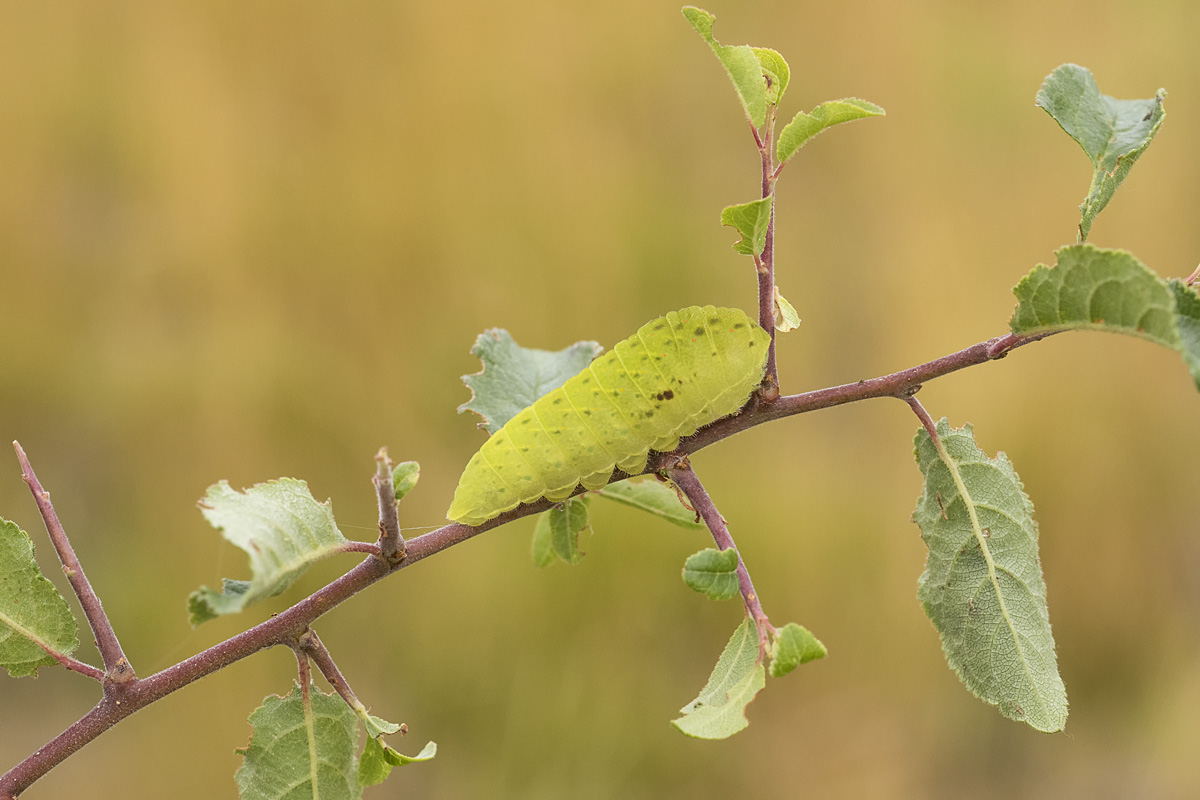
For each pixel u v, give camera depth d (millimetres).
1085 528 11797
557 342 12062
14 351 11367
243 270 11898
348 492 11367
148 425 11305
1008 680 2887
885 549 11102
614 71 13102
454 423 11633
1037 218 12789
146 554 10797
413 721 10141
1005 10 13633
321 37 12391
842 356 12773
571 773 9750
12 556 2773
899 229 12992
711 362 3287
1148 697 11203
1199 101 13289
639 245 12328
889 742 10375
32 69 12031
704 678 10352
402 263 11984
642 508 3705
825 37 13609
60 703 10312
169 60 12336
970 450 2979
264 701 2873
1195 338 2154
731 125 13375
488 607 10414
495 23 12781
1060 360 12219
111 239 12125
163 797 9688
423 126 12430
